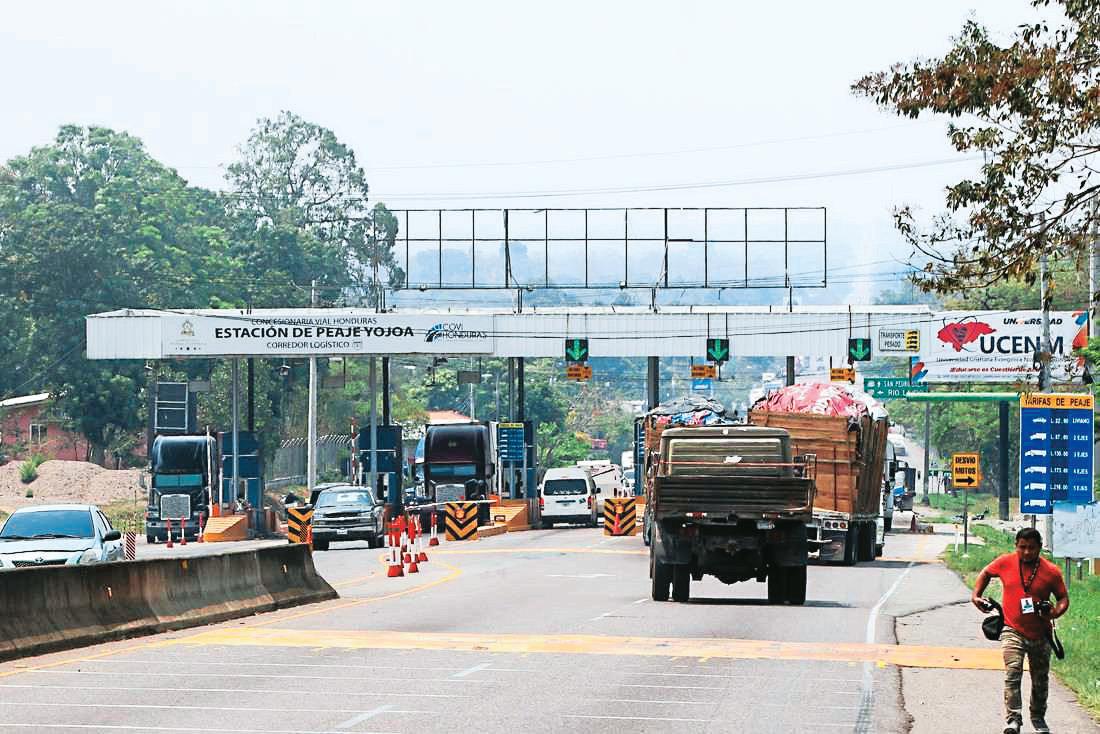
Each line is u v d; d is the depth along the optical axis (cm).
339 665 4181
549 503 17112
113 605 4928
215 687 3712
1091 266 10181
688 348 17200
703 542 6500
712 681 3903
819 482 9538
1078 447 7312
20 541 6738
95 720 3180
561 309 17650
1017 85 4450
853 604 6606
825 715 3362
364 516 12575
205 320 16562
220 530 14750
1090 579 8481
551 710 3375
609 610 6116
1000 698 3747
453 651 4547
